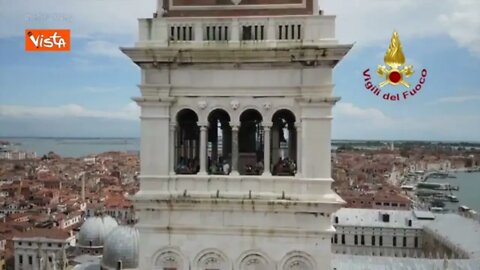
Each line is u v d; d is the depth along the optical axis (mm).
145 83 44469
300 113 43625
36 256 165250
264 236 43562
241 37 43844
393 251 185750
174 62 43938
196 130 47656
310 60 42719
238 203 43219
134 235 107750
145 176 44438
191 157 47688
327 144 43219
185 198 43594
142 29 44562
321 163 43219
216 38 44125
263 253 43531
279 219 43406
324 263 42938
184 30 44469
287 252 43312
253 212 43562
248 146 48125
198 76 44250
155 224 44375
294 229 43062
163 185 44375
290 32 43594
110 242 107312
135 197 44000
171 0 45406
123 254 105625
